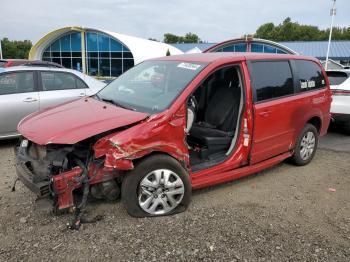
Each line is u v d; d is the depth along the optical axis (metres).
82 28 35.09
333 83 8.15
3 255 3.21
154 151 3.75
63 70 7.33
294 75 5.29
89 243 3.40
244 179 5.15
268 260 3.23
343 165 5.94
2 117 6.35
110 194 3.75
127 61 35.25
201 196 4.50
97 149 3.49
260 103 4.64
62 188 3.46
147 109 3.97
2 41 61.09
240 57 4.57
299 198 4.56
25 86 6.71
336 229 3.81
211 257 3.25
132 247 3.36
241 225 3.81
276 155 5.21
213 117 4.90
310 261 3.24
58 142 3.39
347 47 46.56
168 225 3.74
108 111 3.97
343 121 7.94
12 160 5.77
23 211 3.98
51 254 3.23
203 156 4.48
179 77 4.28
